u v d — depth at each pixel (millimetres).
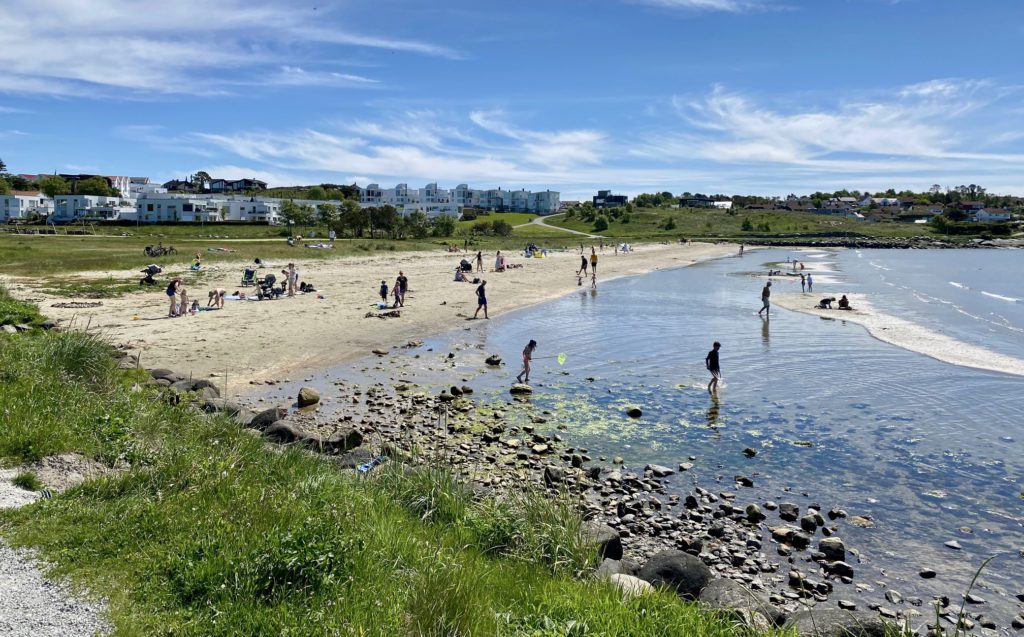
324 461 11883
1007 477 15172
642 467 15625
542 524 9664
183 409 13344
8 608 6047
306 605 6465
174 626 5996
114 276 44156
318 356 25812
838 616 7898
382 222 110312
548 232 156875
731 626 7211
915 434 18125
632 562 10336
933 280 65625
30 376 12914
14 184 170500
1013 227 172750
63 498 8414
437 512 10047
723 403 21062
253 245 78062
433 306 39938
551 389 22438
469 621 6426
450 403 20125
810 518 12688
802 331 34625
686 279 65125
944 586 10688
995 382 23781
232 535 7535
